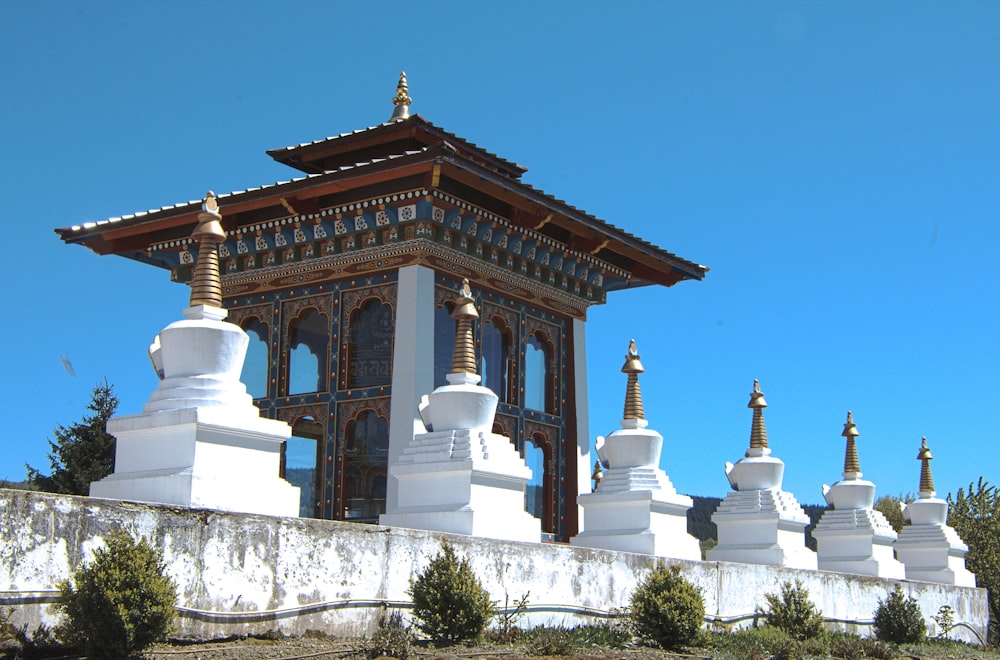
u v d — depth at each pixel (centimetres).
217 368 1661
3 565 1273
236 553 1519
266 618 1545
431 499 2039
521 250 2969
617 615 2195
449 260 2767
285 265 2917
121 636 1308
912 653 2858
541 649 1798
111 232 2889
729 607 2553
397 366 2642
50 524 1321
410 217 2677
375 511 2647
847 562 3444
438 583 1744
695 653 2061
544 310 3114
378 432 2689
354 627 1669
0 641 1255
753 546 2952
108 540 1360
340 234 2798
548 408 3094
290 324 2906
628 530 2431
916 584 3519
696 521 5869
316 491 2756
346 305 2803
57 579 1320
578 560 2130
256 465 1642
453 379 2166
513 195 2630
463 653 1678
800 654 2200
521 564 1992
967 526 4706
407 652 1585
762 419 3117
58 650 1312
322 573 1634
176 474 1542
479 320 2867
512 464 2095
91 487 1641
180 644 1436
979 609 3956
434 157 2412
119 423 1634
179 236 2934
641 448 2502
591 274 3234
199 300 1702
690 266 3281
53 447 4403
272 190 2672
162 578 1369
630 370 2581
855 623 3130
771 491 3006
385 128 3005
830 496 3566
